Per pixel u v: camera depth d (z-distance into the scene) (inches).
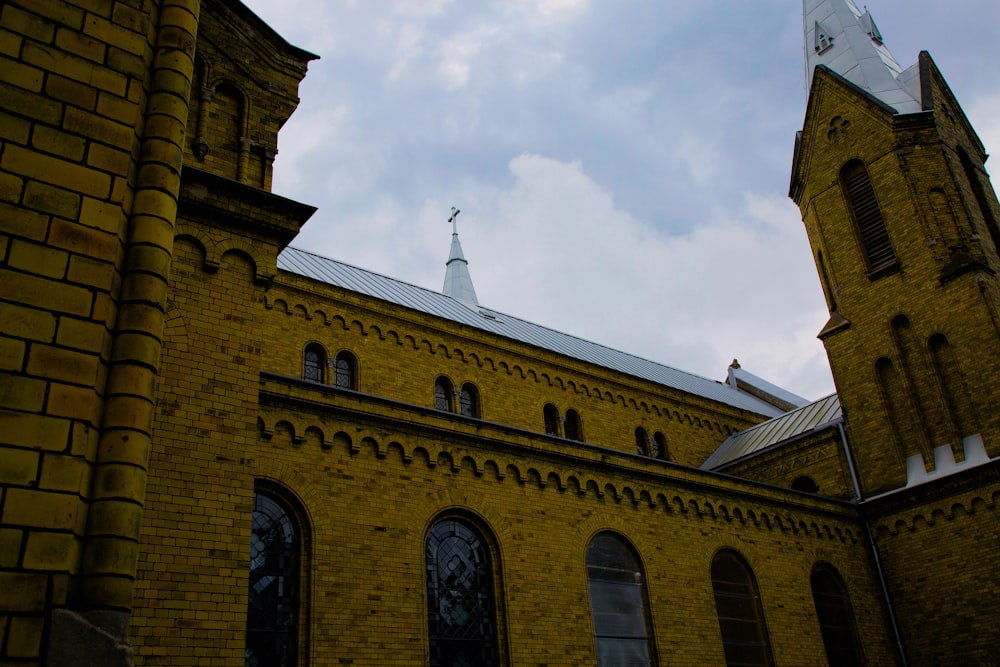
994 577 1012.5
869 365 1216.2
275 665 583.8
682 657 837.8
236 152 622.8
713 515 960.9
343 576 632.4
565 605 772.0
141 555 461.7
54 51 316.8
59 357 282.2
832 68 1396.4
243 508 506.3
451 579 713.0
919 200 1217.4
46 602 254.5
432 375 1141.1
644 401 1425.9
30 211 291.4
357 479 674.8
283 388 655.8
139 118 335.6
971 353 1115.3
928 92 1295.5
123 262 316.5
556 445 839.1
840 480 1203.9
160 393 502.3
